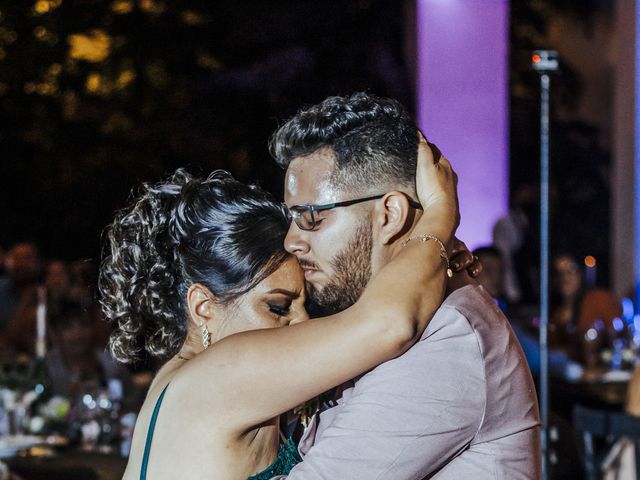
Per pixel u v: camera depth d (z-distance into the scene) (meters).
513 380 1.90
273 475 1.93
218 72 11.55
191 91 11.60
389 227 1.94
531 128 11.61
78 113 11.52
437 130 8.63
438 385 1.82
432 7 8.65
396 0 11.24
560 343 6.86
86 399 4.34
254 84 11.38
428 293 1.83
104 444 4.18
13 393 4.34
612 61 11.80
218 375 1.84
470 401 1.84
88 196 11.46
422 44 8.65
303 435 2.00
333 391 2.04
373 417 1.82
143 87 11.56
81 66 11.49
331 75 11.32
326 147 1.97
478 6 8.62
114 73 11.48
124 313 2.10
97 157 11.55
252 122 11.53
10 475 3.62
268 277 2.03
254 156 11.54
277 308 2.03
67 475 3.60
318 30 11.38
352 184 1.95
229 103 11.52
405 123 2.00
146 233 2.09
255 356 1.83
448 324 1.86
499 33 8.61
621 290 9.98
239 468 1.87
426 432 1.81
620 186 10.06
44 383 4.43
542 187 3.20
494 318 1.92
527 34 11.73
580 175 11.69
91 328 5.71
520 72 11.62
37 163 11.50
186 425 1.86
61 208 11.49
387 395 1.82
